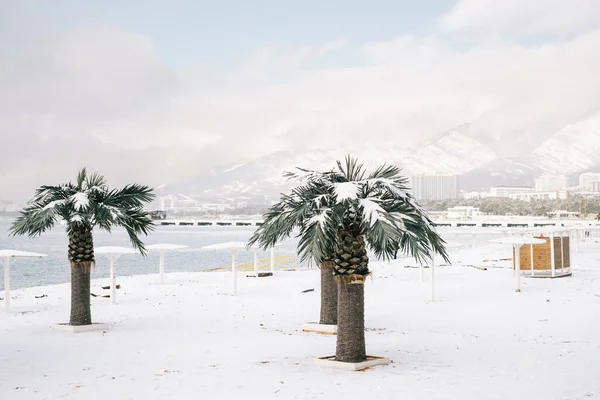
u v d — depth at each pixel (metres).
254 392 10.04
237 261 67.75
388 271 37.19
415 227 12.37
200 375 11.44
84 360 13.19
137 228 19.31
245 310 22.89
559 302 24.00
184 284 32.44
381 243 11.38
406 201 12.27
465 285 30.20
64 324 18.97
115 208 18.00
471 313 21.42
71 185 18.80
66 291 30.11
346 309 12.37
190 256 77.75
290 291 29.16
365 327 18.61
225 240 156.62
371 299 25.66
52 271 54.84
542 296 25.95
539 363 12.70
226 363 12.73
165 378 11.19
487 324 18.94
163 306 24.08
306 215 12.27
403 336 16.73
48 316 21.50
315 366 12.36
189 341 15.91
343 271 12.35
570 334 16.86
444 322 19.48
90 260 18.47
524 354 13.82
